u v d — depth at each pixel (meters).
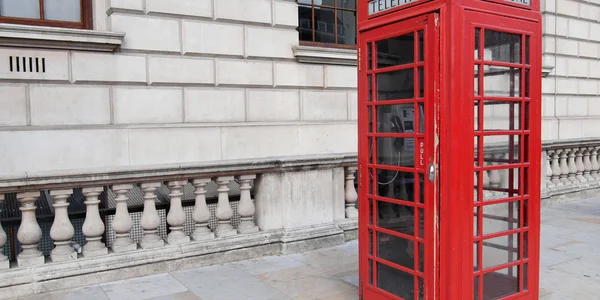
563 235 7.07
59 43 6.40
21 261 4.74
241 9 7.97
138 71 7.11
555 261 5.79
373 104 3.99
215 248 5.68
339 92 9.26
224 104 7.92
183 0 7.42
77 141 6.61
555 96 12.23
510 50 3.75
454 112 3.39
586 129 12.81
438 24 3.41
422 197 3.65
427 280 3.60
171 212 5.56
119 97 6.99
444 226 3.47
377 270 4.14
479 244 3.67
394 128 3.87
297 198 6.25
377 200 4.08
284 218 6.20
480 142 3.60
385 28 3.85
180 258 5.46
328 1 9.42
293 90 8.68
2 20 6.40
